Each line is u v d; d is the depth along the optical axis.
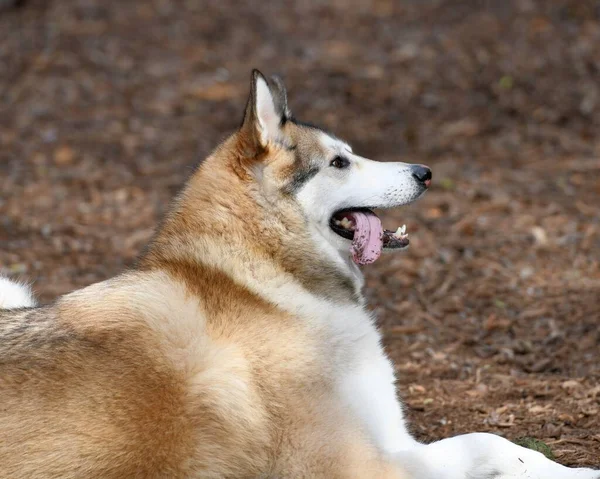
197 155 19.66
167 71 24.38
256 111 7.88
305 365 7.48
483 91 21.98
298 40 26.25
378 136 20.28
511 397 10.12
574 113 20.42
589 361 10.99
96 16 27.98
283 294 7.78
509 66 23.02
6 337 7.18
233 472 7.16
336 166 8.40
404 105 21.70
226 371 7.21
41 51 25.23
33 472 6.60
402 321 12.66
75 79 23.70
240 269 7.73
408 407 9.97
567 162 18.20
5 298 9.20
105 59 24.97
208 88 23.33
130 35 26.62
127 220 16.56
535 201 16.47
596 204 16.16
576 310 12.48
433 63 23.80
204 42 26.30
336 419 7.36
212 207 7.91
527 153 18.86
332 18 27.95
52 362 6.92
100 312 7.34
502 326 12.27
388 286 13.87
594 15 25.56
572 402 9.81
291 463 7.29
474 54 24.00
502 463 7.49
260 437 7.20
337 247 8.45
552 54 23.42
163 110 22.19
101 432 6.73
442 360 11.34
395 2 29.00
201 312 7.45
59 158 19.58
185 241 7.84
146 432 6.84
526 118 20.50
